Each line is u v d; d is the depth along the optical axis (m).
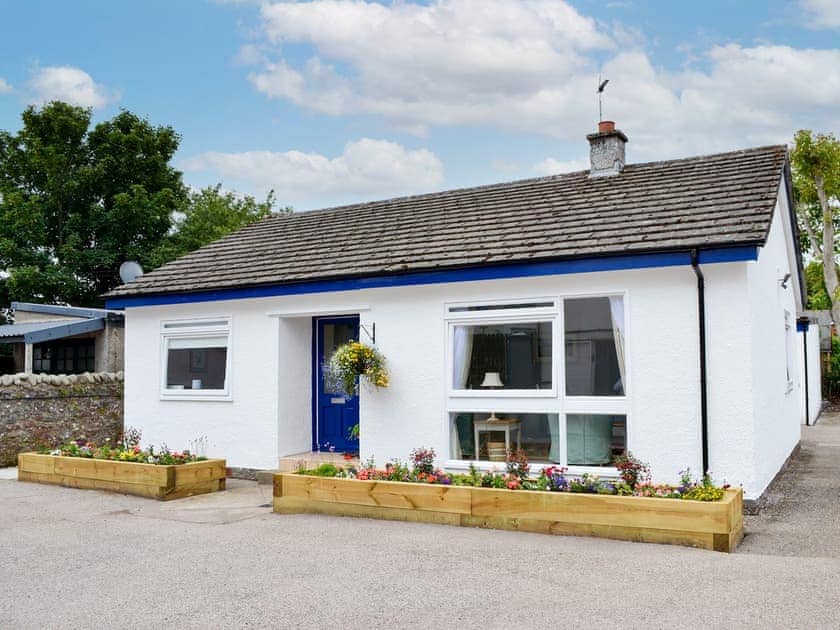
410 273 10.68
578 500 7.66
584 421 9.55
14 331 18.91
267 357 12.23
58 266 26.02
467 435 10.43
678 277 9.08
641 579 6.10
